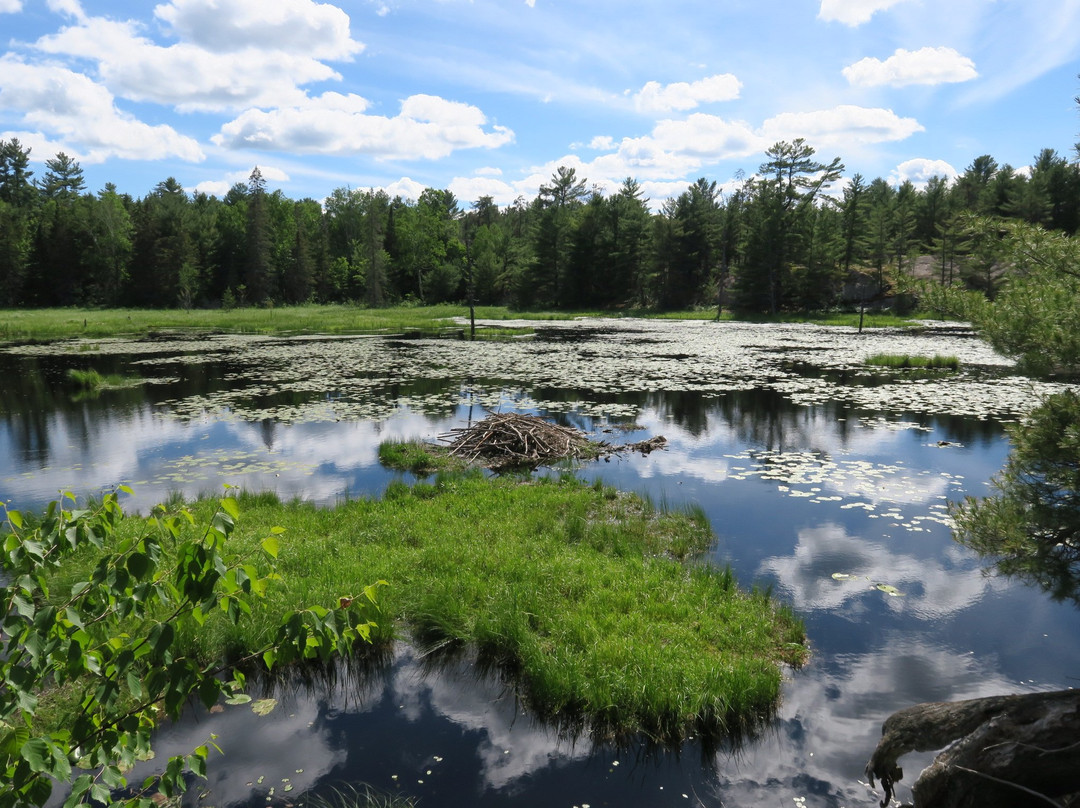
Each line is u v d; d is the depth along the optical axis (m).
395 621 5.94
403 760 4.29
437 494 9.55
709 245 65.44
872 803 3.88
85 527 2.48
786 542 7.79
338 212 105.88
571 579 6.51
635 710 4.66
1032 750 3.06
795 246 56.62
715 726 4.58
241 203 100.38
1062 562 3.96
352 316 57.72
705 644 5.50
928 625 5.87
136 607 2.41
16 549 2.38
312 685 5.14
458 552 7.18
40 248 77.25
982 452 11.85
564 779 4.12
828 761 4.23
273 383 20.28
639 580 6.55
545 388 19.17
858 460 11.42
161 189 116.88
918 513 8.72
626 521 8.34
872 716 4.65
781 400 16.98
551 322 51.75
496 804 3.89
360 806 3.88
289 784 4.07
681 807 3.87
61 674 2.47
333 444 12.84
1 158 102.69
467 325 46.88
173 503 8.91
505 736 4.54
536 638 5.45
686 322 51.62
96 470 11.01
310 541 7.52
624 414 15.45
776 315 54.97
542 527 8.11
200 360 26.27
